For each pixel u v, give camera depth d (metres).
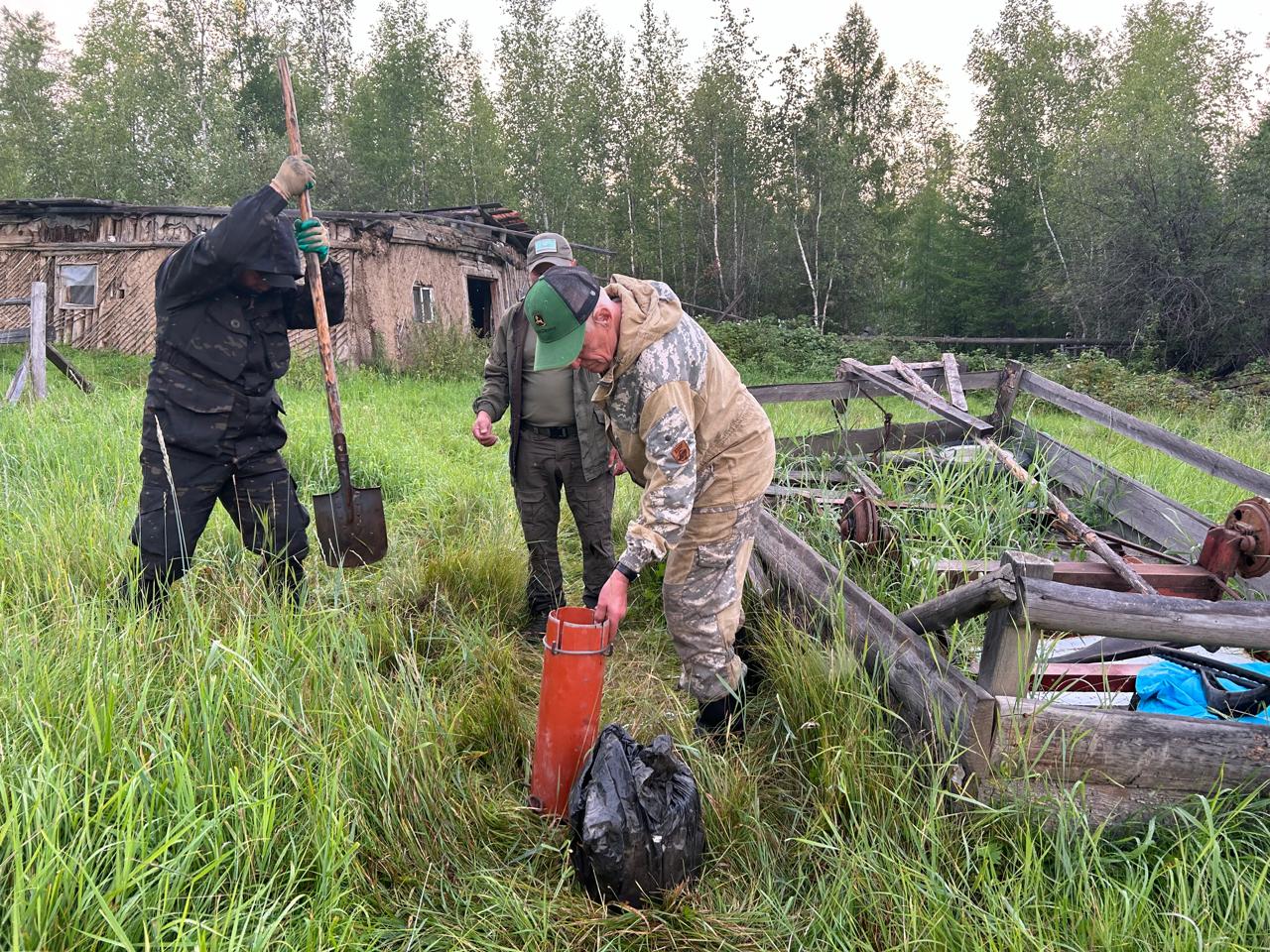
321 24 36.88
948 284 32.00
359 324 15.55
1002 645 2.46
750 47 30.14
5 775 2.05
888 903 2.23
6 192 33.16
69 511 4.25
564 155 31.95
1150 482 6.56
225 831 2.17
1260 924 2.03
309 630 2.98
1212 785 2.43
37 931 1.71
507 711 3.12
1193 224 19.62
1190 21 29.53
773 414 9.62
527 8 33.78
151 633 2.86
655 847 2.30
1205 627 2.37
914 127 37.06
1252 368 16.73
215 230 3.17
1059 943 2.03
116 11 34.16
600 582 4.38
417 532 5.36
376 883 2.26
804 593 3.44
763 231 31.11
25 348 14.60
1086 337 23.19
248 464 3.55
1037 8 30.81
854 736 2.69
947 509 4.57
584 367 2.63
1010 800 2.40
